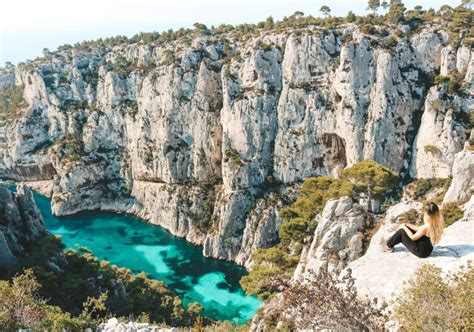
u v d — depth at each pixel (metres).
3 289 20.45
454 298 12.52
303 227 69.38
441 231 15.92
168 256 118.38
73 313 55.81
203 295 96.69
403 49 101.88
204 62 128.38
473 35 98.19
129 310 61.88
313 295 14.95
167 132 135.62
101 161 158.38
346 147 107.81
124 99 157.88
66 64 181.00
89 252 84.06
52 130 176.12
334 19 122.81
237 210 115.88
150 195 144.12
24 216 74.56
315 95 110.88
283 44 117.88
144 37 179.62
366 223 51.53
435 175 96.25
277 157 117.75
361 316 13.75
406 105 102.19
